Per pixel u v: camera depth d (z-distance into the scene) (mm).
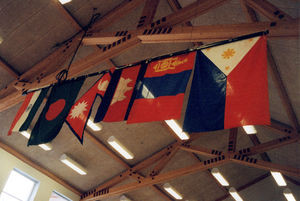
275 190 15836
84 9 9023
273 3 6605
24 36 8969
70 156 12516
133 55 10453
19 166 11844
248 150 11703
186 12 6754
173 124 10938
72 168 12578
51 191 12805
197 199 16047
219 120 4145
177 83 5047
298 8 6250
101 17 9320
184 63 5273
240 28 5605
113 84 6055
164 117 4738
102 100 5887
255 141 13836
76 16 9086
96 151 12727
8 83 9641
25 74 9422
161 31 6816
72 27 9203
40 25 8891
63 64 9703
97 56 7945
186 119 4414
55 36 9227
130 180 13938
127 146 12953
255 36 4719
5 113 10461
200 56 5109
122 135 12500
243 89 4250
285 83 9234
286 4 6371
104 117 5602
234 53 4742
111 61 10406
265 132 13164
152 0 7934
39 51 9352
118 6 9250
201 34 6051
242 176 16094
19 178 11992
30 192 12250
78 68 8227
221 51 4906
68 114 6234
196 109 4441
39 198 12250
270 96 10477
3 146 11414
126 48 7617
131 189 12891
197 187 15547
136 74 5879
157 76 5465
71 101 6457
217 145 14172
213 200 16203
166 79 5273
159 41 6961
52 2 8555
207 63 4910
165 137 13336
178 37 6508
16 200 11703
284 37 5270
